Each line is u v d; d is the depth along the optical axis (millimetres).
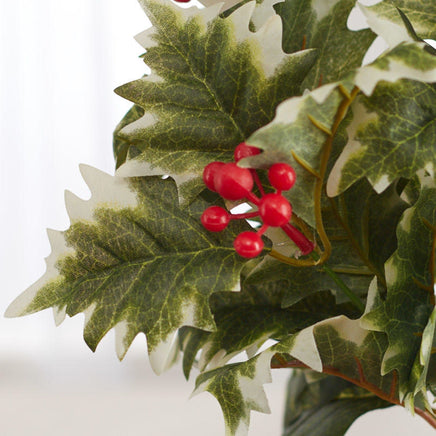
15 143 2117
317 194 397
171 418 1349
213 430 1231
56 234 427
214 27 412
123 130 417
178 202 429
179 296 424
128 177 428
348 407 514
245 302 485
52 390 1910
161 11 415
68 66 2119
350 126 391
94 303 426
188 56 417
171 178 430
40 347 2107
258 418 1097
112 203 428
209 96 418
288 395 577
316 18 445
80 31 2115
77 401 1625
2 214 2123
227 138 420
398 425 829
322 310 479
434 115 392
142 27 2113
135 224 429
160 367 421
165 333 421
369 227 454
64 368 2096
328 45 445
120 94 417
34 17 2111
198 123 419
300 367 460
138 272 429
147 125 418
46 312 2102
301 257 457
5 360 2092
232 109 418
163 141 419
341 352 438
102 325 424
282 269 454
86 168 427
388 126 390
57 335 2102
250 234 392
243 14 408
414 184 421
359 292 463
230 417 414
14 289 2125
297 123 374
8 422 1441
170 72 418
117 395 1742
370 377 451
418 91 388
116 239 428
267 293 484
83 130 2131
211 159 421
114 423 1374
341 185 394
